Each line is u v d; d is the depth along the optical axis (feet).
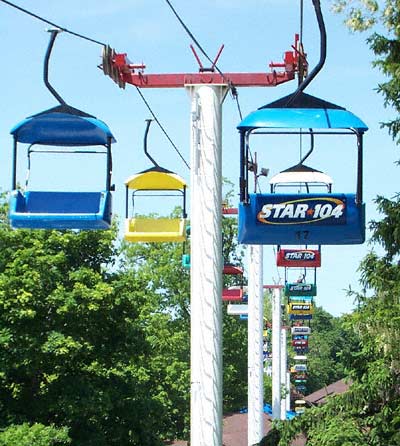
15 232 113.19
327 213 52.49
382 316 70.49
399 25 65.21
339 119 50.67
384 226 73.67
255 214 52.54
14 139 50.62
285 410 208.13
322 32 50.80
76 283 111.14
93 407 109.91
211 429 54.60
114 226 120.57
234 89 56.75
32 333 107.96
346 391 73.97
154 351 138.10
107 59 55.01
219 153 55.72
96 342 114.73
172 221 72.23
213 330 54.90
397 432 70.13
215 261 54.95
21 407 110.73
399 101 72.59
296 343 223.30
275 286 159.74
